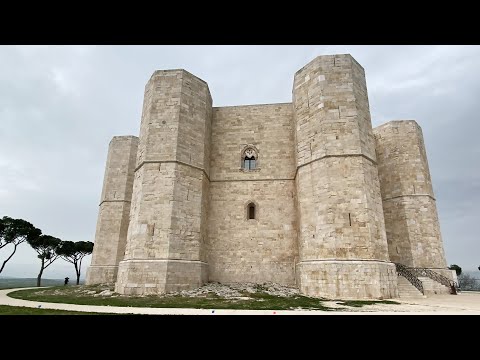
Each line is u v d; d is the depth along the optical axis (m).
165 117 20.12
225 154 23.33
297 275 18.84
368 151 18.03
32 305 11.73
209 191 22.38
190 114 20.83
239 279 20.36
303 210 18.20
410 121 25.97
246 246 21.00
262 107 24.22
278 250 20.62
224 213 21.88
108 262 26.12
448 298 16.20
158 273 16.59
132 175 29.02
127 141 29.84
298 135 19.88
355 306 11.94
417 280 18.45
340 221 16.28
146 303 12.73
